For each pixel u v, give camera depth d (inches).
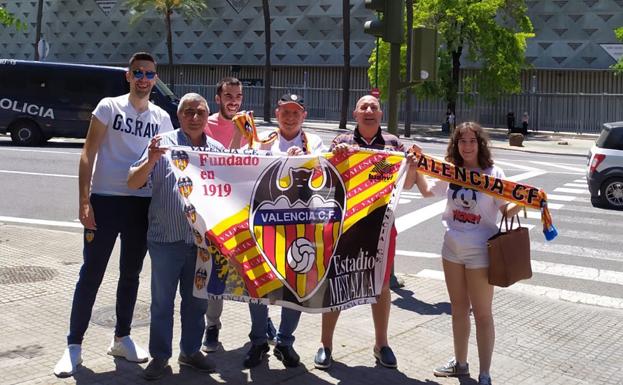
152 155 173.0
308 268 185.5
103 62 2148.1
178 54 2053.4
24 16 2234.3
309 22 1894.7
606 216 509.7
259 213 183.5
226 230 181.3
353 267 189.6
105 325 225.6
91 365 190.2
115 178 188.1
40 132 874.1
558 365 212.4
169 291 182.7
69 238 369.7
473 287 188.2
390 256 192.4
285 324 195.9
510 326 250.7
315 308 185.2
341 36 1863.9
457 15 1332.4
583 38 1621.6
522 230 183.3
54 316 234.4
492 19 1416.1
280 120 205.8
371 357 207.0
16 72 871.1
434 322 244.5
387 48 1363.2
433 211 503.8
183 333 188.9
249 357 194.9
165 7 1806.1
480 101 1706.4
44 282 277.3
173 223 180.7
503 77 1407.5
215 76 2034.9
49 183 584.1
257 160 183.6
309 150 206.8
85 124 869.8
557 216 506.6
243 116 201.5
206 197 180.5
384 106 1676.9
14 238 364.8
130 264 193.3
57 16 2193.7
